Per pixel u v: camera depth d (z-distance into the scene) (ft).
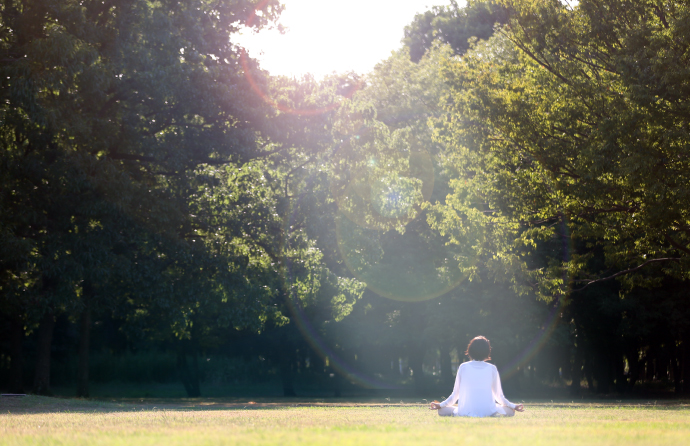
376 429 16.85
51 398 54.90
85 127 64.28
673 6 59.06
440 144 116.16
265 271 86.22
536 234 80.07
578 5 64.80
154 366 159.02
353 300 99.14
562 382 170.81
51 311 67.56
